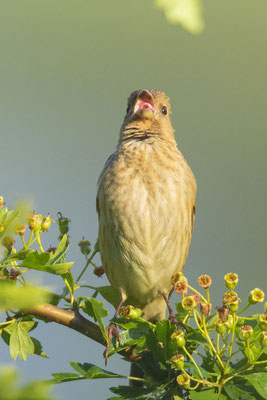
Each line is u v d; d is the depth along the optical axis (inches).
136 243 303.1
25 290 101.0
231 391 190.5
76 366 199.6
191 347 205.0
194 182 320.5
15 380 88.3
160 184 304.0
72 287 225.1
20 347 211.3
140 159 307.0
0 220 193.0
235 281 192.5
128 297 324.2
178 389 201.3
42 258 193.0
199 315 198.5
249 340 195.6
